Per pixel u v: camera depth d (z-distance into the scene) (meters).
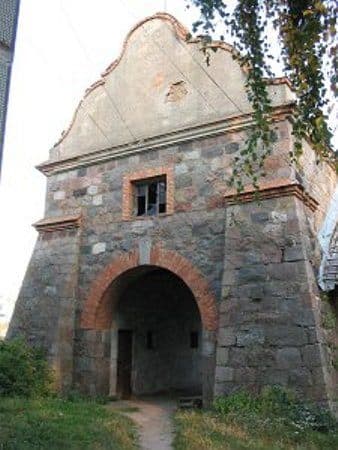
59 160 14.41
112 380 13.29
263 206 10.73
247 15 6.39
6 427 7.87
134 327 14.75
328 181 12.93
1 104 4.58
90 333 12.77
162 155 12.63
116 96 13.98
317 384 9.22
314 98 6.04
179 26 13.27
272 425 8.69
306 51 5.89
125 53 14.13
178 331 16.88
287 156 10.71
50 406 10.17
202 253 11.43
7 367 11.23
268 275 10.27
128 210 12.91
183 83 12.80
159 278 15.50
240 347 10.14
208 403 10.48
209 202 11.63
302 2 6.11
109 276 12.76
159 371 15.71
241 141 11.52
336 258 10.86
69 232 13.69
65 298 13.07
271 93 11.09
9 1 4.71
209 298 11.08
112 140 13.67
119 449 7.59
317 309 9.88
